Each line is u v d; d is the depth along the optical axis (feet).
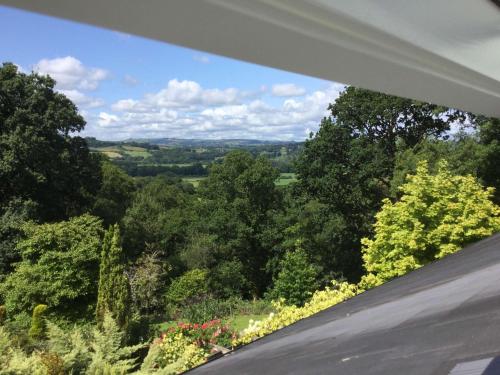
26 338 29.58
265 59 6.25
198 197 101.81
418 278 9.51
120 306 38.93
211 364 9.77
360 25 5.99
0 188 68.74
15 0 3.26
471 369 2.79
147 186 116.26
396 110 70.85
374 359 4.10
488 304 4.22
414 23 6.47
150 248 84.69
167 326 48.80
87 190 78.84
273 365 6.23
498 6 6.79
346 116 75.05
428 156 59.21
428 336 4.01
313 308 25.12
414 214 30.32
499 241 10.70
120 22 4.19
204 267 87.97
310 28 5.56
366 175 72.90
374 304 8.18
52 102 71.61
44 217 71.46
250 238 93.30
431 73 8.20
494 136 57.98
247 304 61.52
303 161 79.30
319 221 77.82
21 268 50.14
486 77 9.09
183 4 4.14
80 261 49.55
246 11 4.67
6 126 68.03
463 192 30.42
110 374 20.36
